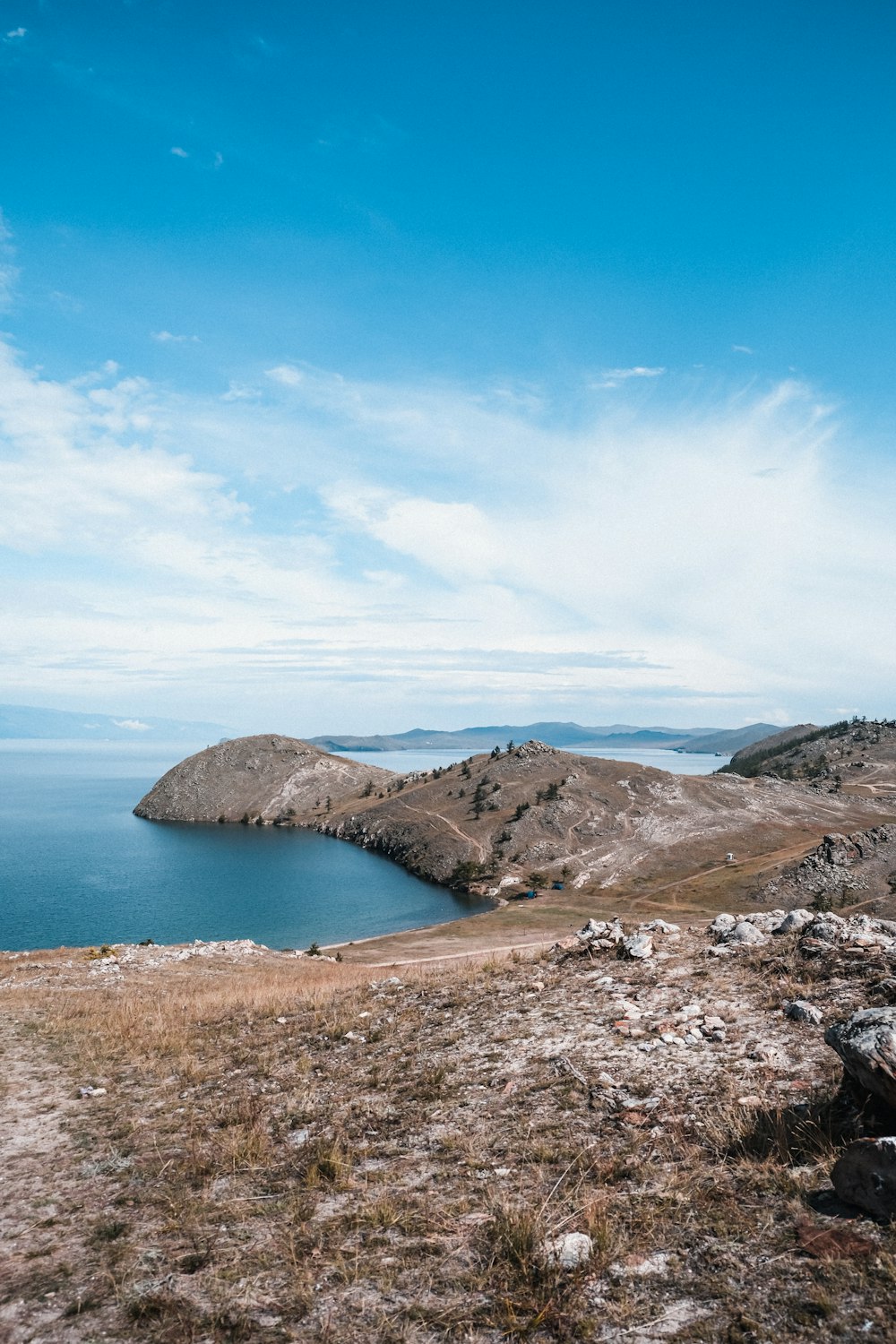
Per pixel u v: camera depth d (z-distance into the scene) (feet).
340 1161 23.17
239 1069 39.06
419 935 280.92
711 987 37.24
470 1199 19.80
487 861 544.21
